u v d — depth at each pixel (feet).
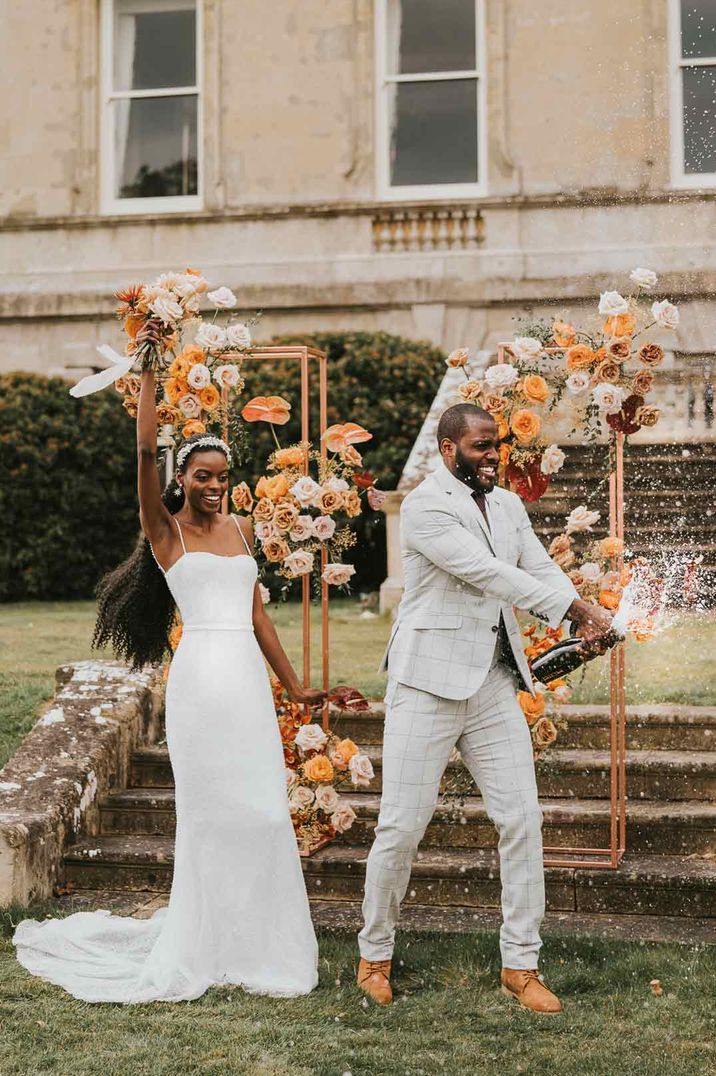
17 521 40.98
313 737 17.04
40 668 25.79
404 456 40.27
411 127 49.26
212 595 14.97
